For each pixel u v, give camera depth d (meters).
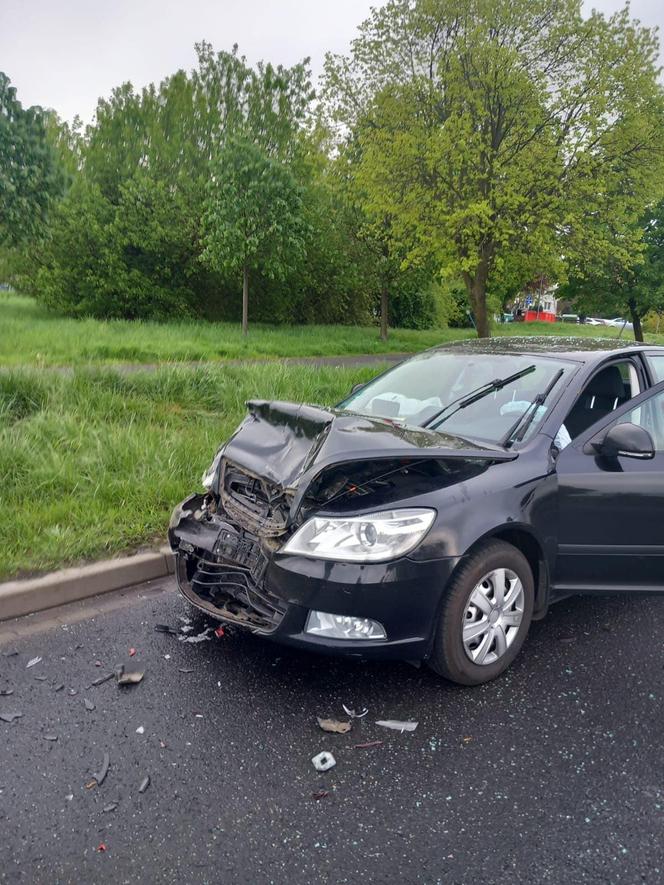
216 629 3.95
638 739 3.08
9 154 22.06
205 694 3.31
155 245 27.34
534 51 17.30
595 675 3.60
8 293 44.28
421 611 3.20
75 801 2.59
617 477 3.79
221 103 29.00
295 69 28.12
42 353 13.59
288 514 3.34
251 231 21.16
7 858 2.32
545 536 3.62
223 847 2.40
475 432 4.00
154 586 4.57
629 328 56.84
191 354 15.65
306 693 3.35
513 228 18.20
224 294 30.95
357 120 19.66
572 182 17.70
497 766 2.87
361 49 18.81
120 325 22.09
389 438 3.40
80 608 4.21
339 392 10.37
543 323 55.69
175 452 6.34
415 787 2.73
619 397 4.27
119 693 3.29
